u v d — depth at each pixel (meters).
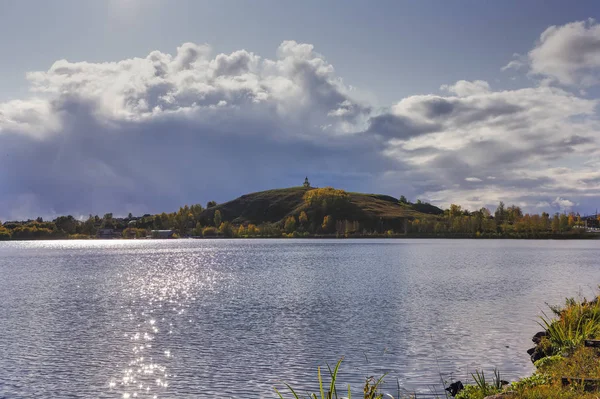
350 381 24.38
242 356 29.30
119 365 27.78
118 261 137.75
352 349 30.45
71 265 122.56
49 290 66.38
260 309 47.16
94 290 65.88
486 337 32.53
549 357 19.69
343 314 43.41
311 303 50.91
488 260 122.62
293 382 24.55
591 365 17.33
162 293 61.59
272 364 27.61
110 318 42.81
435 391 22.47
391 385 23.52
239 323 39.75
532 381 16.39
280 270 97.69
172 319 42.00
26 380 25.22
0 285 74.06
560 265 103.81
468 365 26.25
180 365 27.66
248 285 70.25
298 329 36.97
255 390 23.48
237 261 129.38
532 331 34.16
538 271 88.50
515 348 29.34
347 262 119.06
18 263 133.50
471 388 18.00
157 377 25.53
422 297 53.91
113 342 33.38
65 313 45.88
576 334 22.09
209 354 29.91
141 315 44.31
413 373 25.22
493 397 15.04
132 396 22.83
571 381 15.29
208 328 37.81
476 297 53.19
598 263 109.50
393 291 60.19
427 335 33.66
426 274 84.19
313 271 94.19
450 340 31.91
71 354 30.30
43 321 41.53
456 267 99.94
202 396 22.84
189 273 93.56
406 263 113.19
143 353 30.34
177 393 23.25
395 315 42.09
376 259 130.00
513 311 43.09
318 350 30.47
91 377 25.70
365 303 50.12
